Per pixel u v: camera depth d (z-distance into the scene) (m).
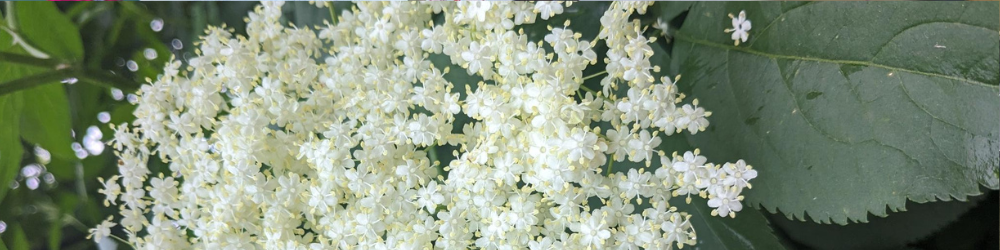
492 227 0.14
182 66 0.20
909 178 0.14
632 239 0.14
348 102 0.15
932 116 0.14
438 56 0.17
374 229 0.15
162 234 0.16
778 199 0.15
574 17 0.17
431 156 0.17
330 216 0.15
